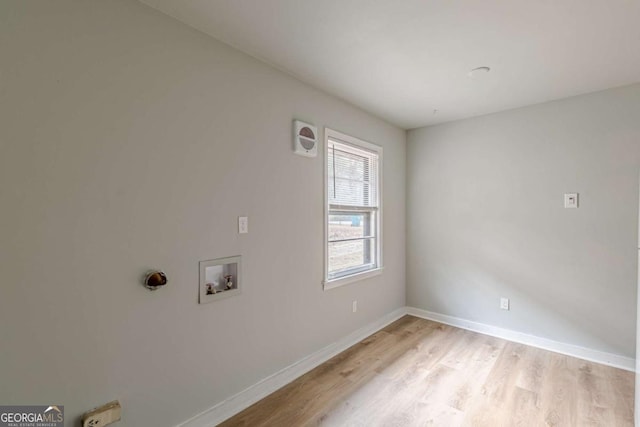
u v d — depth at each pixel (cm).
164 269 166
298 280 246
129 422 153
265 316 220
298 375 244
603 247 265
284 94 233
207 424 185
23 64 124
